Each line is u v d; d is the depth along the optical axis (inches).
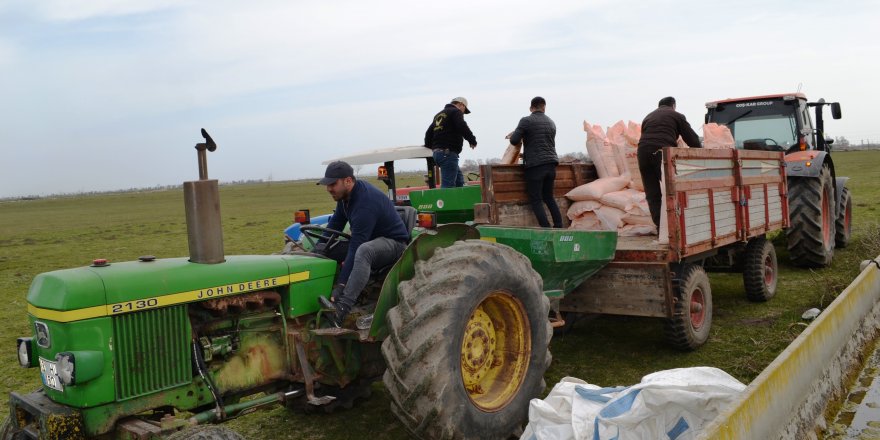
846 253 391.5
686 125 252.5
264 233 701.9
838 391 158.4
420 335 139.4
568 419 130.3
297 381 159.3
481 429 146.8
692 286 219.6
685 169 216.1
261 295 153.7
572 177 294.5
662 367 211.3
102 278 130.1
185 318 140.3
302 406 182.9
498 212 249.6
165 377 137.4
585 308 224.2
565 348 237.6
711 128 291.7
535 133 260.5
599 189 275.0
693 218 219.8
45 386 132.6
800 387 137.8
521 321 161.8
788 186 337.7
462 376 145.9
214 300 145.7
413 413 139.1
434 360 138.1
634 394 126.0
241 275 149.2
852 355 176.9
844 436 140.9
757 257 276.8
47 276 131.3
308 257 165.0
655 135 247.1
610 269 217.9
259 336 155.3
